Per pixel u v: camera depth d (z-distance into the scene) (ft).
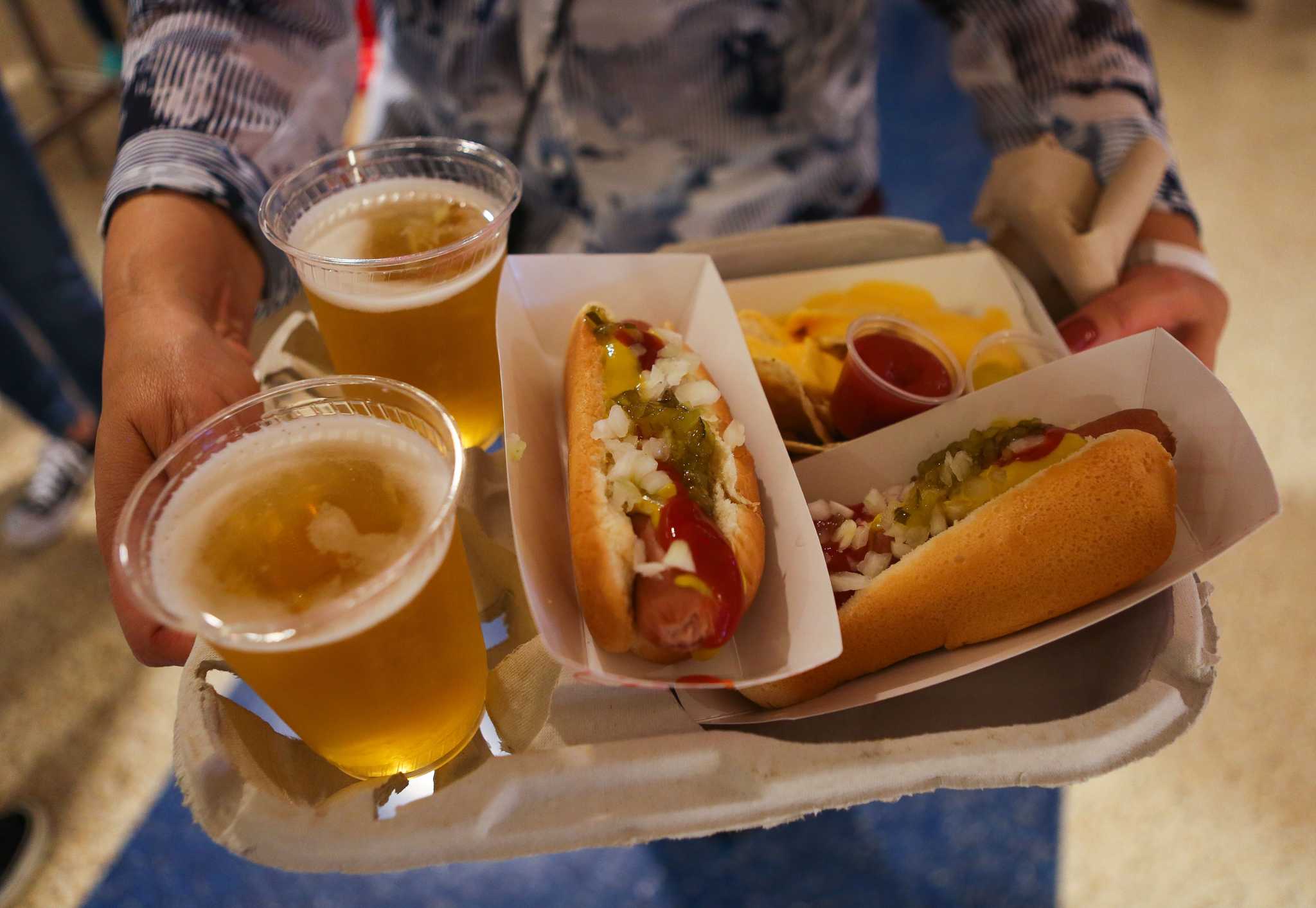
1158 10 5.13
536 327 1.26
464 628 0.86
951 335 1.33
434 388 1.15
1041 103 1.53
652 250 1.85
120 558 0.74
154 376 1.05
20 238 2.34
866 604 0.98
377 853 0.81
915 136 4.14
